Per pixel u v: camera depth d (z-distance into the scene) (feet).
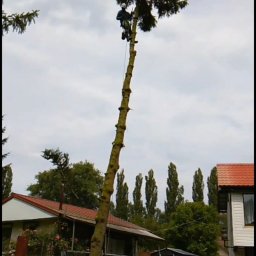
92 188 142.51
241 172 70.18
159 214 190.80
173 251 86.99
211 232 122.83
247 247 64.69
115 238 78.23
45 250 52.85
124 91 33.30
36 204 68.28
